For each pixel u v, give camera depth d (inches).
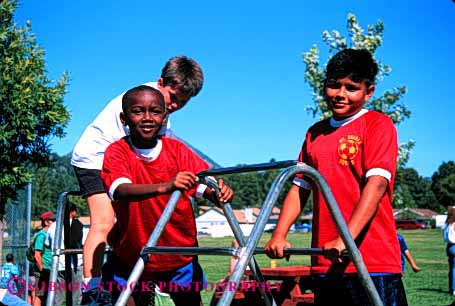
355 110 150.3
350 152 147.1
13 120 503.8
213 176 144.6
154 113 146.4
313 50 1021.8
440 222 4456.2
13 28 515.5
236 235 141.1
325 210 149.6
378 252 143.8
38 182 1190.9
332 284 149.8
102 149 190.4
